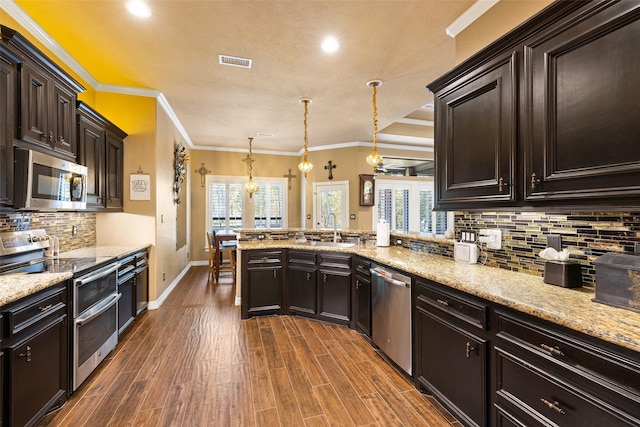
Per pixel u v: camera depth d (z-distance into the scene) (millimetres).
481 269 2051
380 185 6914
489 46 1674
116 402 1921
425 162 7406
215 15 2271
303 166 3906
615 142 1156
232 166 7207
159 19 2322
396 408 1884
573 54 1307
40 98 2119
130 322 3072
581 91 1273
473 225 2303
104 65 3088
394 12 2246
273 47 2730
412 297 2137
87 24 2385
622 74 1135
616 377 984
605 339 996
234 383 2145
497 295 1426
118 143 3496
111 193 3322
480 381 1529
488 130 1742
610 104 1171
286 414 1818
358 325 3057
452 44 2680
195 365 2393
